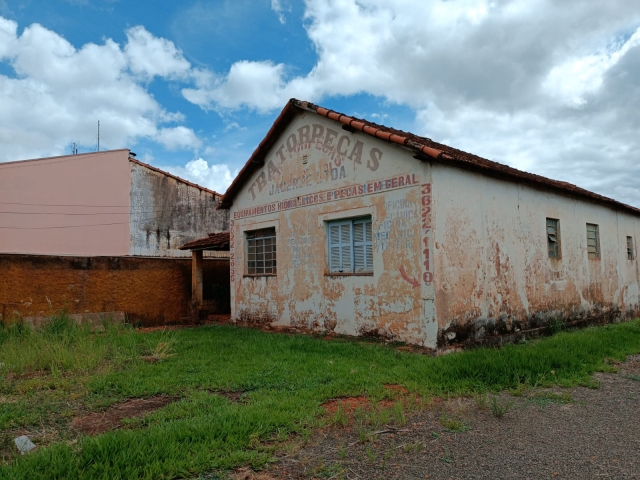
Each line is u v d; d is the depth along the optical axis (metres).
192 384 6.14
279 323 11.48
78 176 22.80
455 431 4.51
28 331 9.66
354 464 3.79
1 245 21.83
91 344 8.29
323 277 10.27
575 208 12.28
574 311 11.69
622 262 14.45
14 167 22.25
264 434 4.32
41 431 4.56
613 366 7.27
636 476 3.56
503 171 9.25
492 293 9.09
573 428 4.61
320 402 5.34
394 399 5.52
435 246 8.03
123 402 5.54
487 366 6.46
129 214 22.75
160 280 14.48
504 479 3.54
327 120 10.34
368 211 9.27
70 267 12.55
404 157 8.61
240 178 12.72
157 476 3.46
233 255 13.27
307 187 10.82
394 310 8.67
